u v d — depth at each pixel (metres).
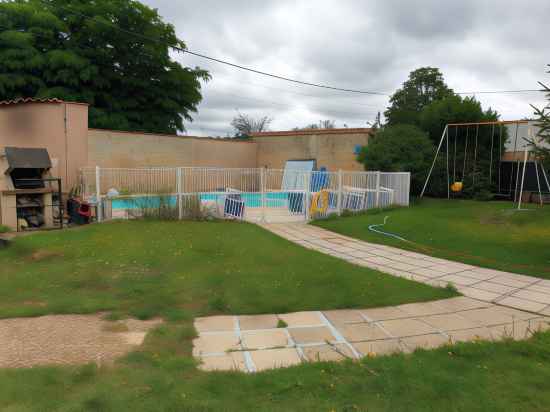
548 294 6.18
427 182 18.70
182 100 24.05
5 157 11.15
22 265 6.96
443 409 2.92
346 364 3.64
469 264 8.09
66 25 19.53
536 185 17.78
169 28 22.19
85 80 19.12
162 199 12.02
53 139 14.19
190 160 19.09
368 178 15.01
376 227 11.72
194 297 5.54
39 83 18.48
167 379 3.25
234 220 12.62
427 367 3.58
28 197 11.45
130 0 20.56
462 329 4.71
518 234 10.54
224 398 3.01
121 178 12.51
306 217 13.39
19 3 19.27
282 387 3.19
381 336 4.45
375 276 6.79
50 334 4.18
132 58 20.98
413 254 8.91
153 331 4.33
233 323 4.73
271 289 5.90
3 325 4.40
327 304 5.41
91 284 5.97
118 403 2.86
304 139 21.66
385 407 2.94
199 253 7.95
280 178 13.92
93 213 11.49
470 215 13.44
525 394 3.13
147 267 6.89
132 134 16.62
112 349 3.86
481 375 3.45
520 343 4.14
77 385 3.12
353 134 20.48
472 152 19.41
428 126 20.58
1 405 2.79
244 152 22.14
